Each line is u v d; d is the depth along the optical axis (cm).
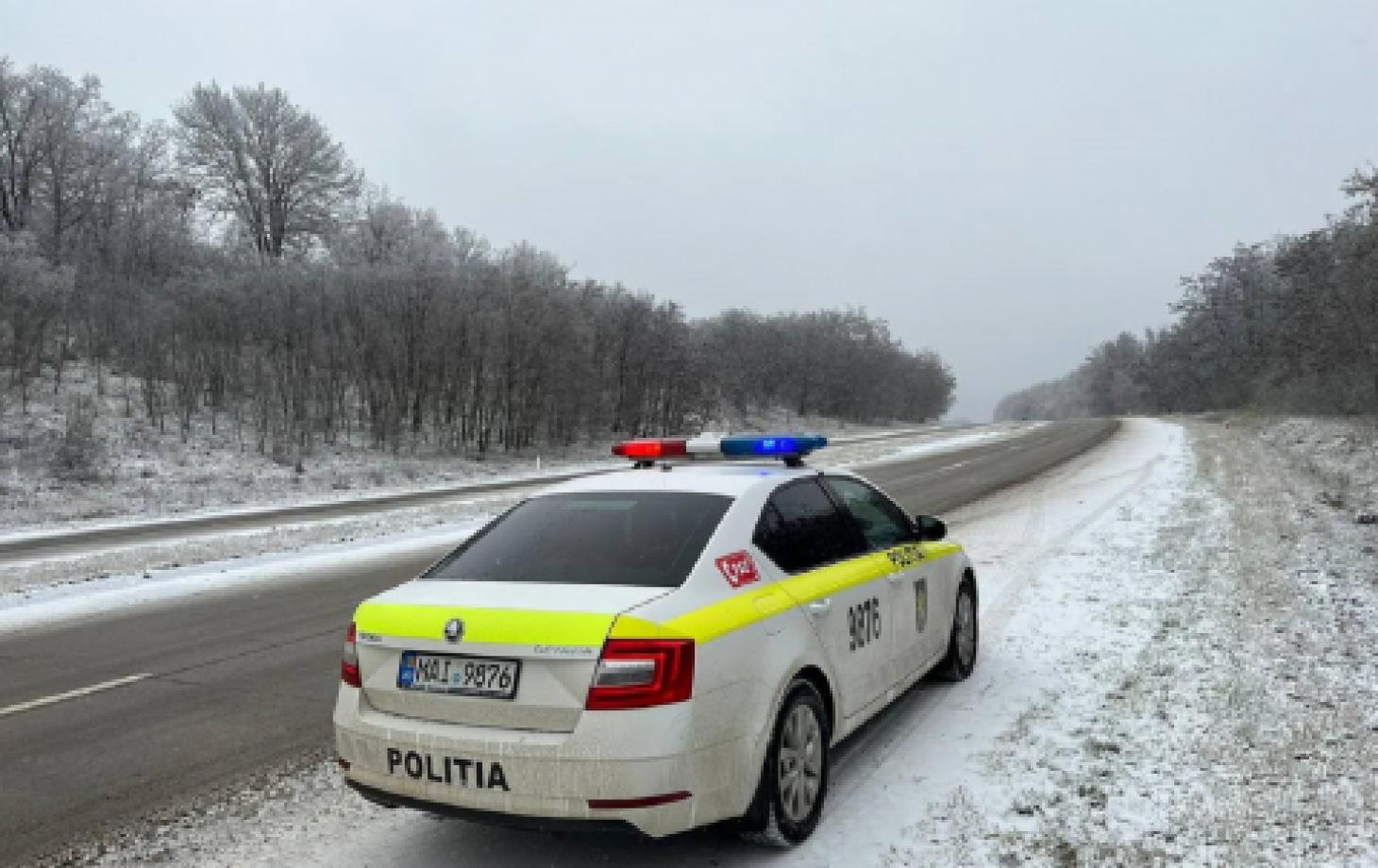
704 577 352
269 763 506
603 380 5075
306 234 6212
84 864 386
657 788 304
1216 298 7219
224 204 5975
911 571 516
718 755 325
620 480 445
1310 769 416
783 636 368
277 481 3038
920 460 3091
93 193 5378
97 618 947
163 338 3778
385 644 341
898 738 491
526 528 410
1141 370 10556
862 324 10850
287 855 386
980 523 1388
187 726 577
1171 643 645
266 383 3694
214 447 3341
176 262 5438
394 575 1182
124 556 1400
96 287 4131
